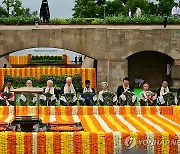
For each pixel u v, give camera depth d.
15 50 27.64
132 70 30.17
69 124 13.68
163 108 15.87
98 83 27.67
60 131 12.62
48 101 16.19
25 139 11.71
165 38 27.53
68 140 11.78
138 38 27.50
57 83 26.45
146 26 28.36
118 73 27.62
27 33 27.53
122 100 16.47
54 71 26.98
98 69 27.62
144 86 16.80
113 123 14.05
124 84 17.28
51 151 11.77
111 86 27.64
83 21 29.08
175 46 27.55
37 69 26.86
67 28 27.55
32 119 13.12
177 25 28.33
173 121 14.48
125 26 28.42
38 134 11.77
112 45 27.58
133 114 15.74
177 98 17.39
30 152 11.73
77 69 26.95
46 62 41.28
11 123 13.03
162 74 30.11
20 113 15.36
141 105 16.58
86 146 11.82
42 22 29.22
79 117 15.15
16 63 43.16
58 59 42.41
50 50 47.09
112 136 11.87
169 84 29.72
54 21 29.05
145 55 30.06
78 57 46.09
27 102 15.86
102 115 15.54
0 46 27.52
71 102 16.38
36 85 26.44
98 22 28.83
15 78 26.44
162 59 30.05
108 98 16.48
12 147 11.69
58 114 15.53
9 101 16.28
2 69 26.47
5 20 28.61
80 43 27.62
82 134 11.84
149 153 11.96
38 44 27.59
